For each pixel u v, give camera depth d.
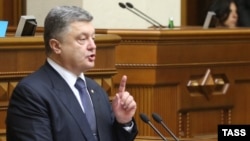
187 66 15.59
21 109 9.16
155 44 15.13
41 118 9.11
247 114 16.69
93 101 9.73
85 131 9.35
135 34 15.08
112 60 13.09
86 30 9.38
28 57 12.11
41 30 15.73
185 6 25.64
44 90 9.26
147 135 15.20
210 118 16.16
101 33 15.16
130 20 22.84
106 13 22.50
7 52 11.94
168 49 15.31
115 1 22.58
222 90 16.30
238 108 16.58
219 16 19.31
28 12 22.77
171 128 15.54
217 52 16.02
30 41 12.02
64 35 9.36
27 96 9.17
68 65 9.47
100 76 12.98
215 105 16.14
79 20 9.38
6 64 11.95
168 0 23.88
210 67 15.98
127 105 9.66
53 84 9.38
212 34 15.78
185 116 15.78
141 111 15.35
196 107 15.84
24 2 22.98
